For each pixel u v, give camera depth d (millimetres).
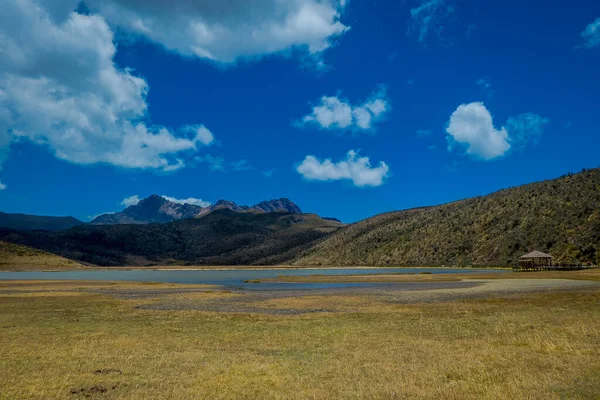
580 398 11133
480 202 165250
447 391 12148
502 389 12117
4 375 14430
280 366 15578
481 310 30750
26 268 150500
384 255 170250
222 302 40062
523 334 20750
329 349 18547
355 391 12391
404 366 15266
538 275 75938
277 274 123438
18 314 31484
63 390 12766
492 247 128125
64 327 25188
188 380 13773
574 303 32750
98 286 65625
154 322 27281
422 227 176625
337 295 46188
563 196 128625
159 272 155750
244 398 11961
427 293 46312
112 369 15227
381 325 25062
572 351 16703
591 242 101812
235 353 17953
